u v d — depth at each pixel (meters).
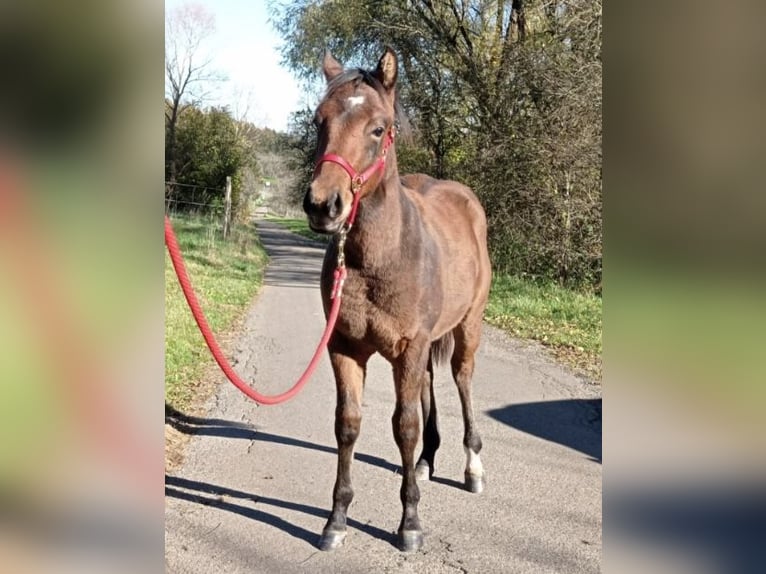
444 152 17.12
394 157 3.34
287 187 37.53
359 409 3.60
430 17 17.52
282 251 23.06
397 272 3.30
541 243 13.37
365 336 3.44
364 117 3.02
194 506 3.96
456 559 3.45
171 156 21.28
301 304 11.81
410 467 3.57
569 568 3.35
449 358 4.52
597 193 12.83
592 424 5.54
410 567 3.36
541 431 5.36
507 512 3.97
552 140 13.09
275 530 3.71
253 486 4.27
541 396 6.32
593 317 9.94
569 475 4.50
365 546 3.57
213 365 7.13
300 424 5.46
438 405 6.05
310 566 3.36
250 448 4.91
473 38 16.89
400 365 3.51
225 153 21.48
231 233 19.38
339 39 19.45
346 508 3.64
